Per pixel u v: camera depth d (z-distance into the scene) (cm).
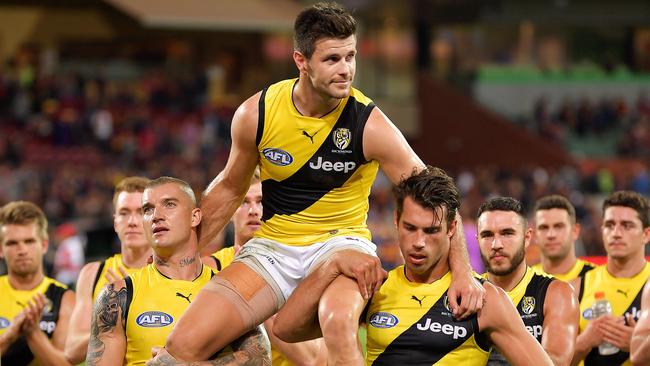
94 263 2727
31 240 2736
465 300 1864
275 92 1909
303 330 1911
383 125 1894
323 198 1928
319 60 1798
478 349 1911
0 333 2734
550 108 12800
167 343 1878
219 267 2527
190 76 11531
